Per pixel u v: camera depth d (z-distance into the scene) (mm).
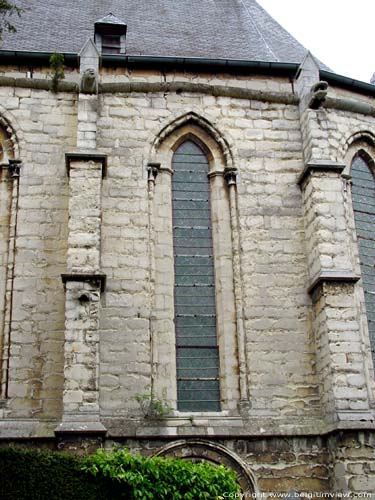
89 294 20031
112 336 20906
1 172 22875
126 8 29250
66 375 19188
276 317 21859
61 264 21750
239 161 23578
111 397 20266
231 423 20391
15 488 14750
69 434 18469
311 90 23641
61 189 22641
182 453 19688
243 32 28438
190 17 29234
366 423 19422
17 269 21516
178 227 23062
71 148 23203
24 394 20234
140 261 21875
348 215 23969
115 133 23312
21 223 22047
